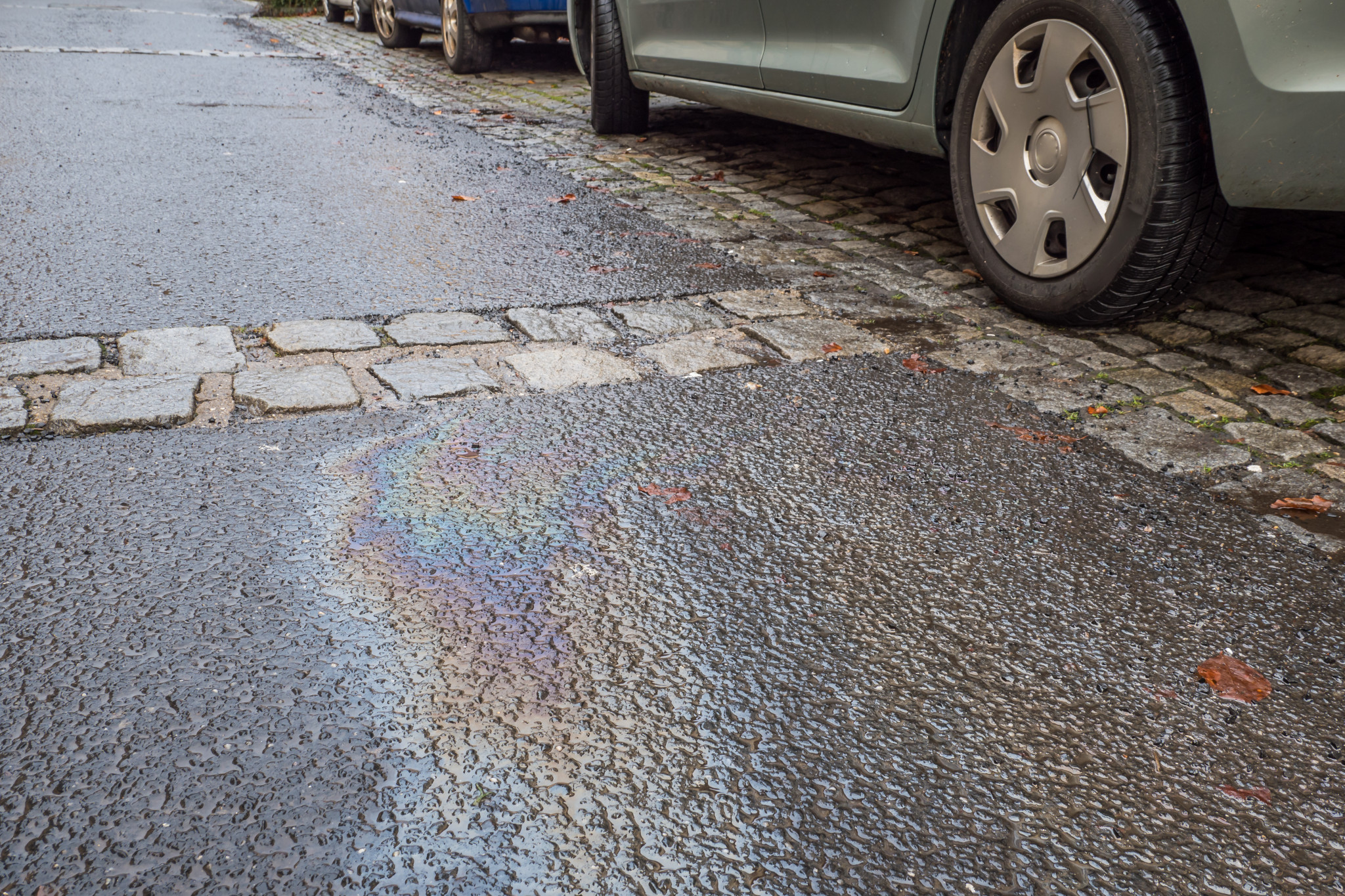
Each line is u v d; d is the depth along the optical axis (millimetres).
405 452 2480
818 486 2404
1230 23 2641
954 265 4086
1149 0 2861
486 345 3148
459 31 9438
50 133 6059
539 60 10805
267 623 1851
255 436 2527
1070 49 3090
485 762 1562
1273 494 2418
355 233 4297
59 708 1630
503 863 1393
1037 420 2777
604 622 1896
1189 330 3391
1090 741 1656
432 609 1909
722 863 1406
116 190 4820
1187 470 2529
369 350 3066
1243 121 2686
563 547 2121
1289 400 2887
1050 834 1477
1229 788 1575
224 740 1579
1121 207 3027
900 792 1539
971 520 2285
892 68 3908
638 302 3588
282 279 3668
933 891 1377
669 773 1558
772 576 2055
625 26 6121
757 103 4941
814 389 2930
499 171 5586
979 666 1821
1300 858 1456
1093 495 2406
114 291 3459
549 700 1696
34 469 2326
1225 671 1828
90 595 1905
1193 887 1403
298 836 1420
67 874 1347
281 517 2188
